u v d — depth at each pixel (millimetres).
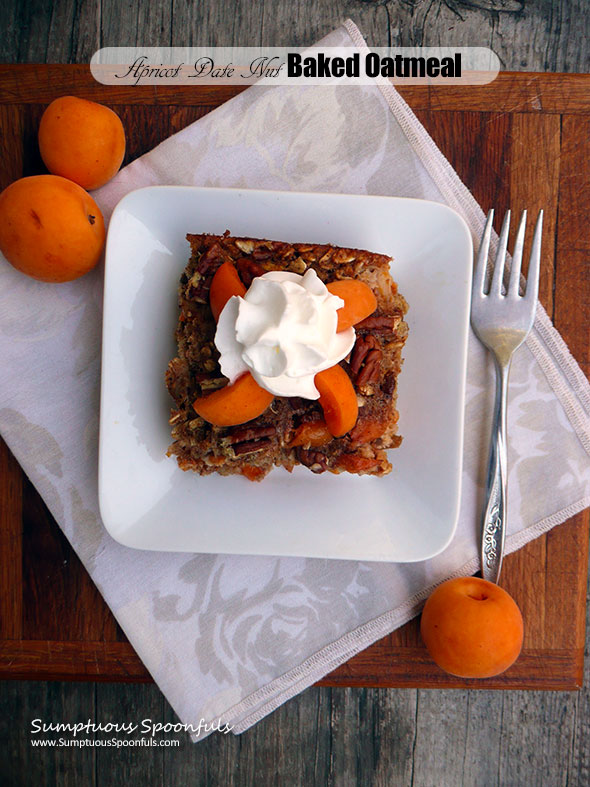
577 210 381
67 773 394
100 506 341
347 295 318
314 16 385
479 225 375
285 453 351
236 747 398
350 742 399
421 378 359
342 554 350
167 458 358
